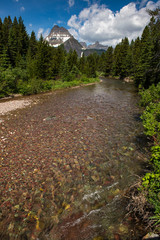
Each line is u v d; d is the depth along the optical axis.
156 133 6.27
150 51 20.19
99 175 4.79
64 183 4.45
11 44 44.66
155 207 2.79
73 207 3.63
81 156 5.86
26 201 3.83
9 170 4.99
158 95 11.88
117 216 3.29
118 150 6.30
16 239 2.94
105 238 2.85
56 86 27.81
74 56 52.50
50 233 3.04
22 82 22.69
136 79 28.52
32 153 6.08
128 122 9.66
